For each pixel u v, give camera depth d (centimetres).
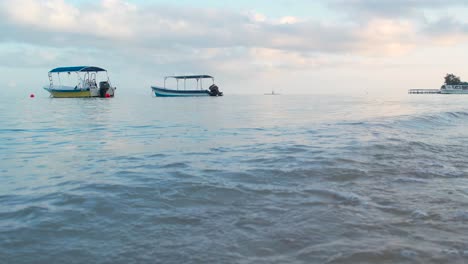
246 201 328
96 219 283
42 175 438
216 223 276
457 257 223
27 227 267
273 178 409
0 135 882
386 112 1683
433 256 224
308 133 839
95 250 231
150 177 414
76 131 966
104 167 478
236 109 2202
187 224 274
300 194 349
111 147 665
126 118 1463
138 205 316
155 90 6075
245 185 379
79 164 504
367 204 321
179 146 661
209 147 644
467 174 434
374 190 365
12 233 256
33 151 631
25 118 1480
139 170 453
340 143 659
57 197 339
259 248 235
